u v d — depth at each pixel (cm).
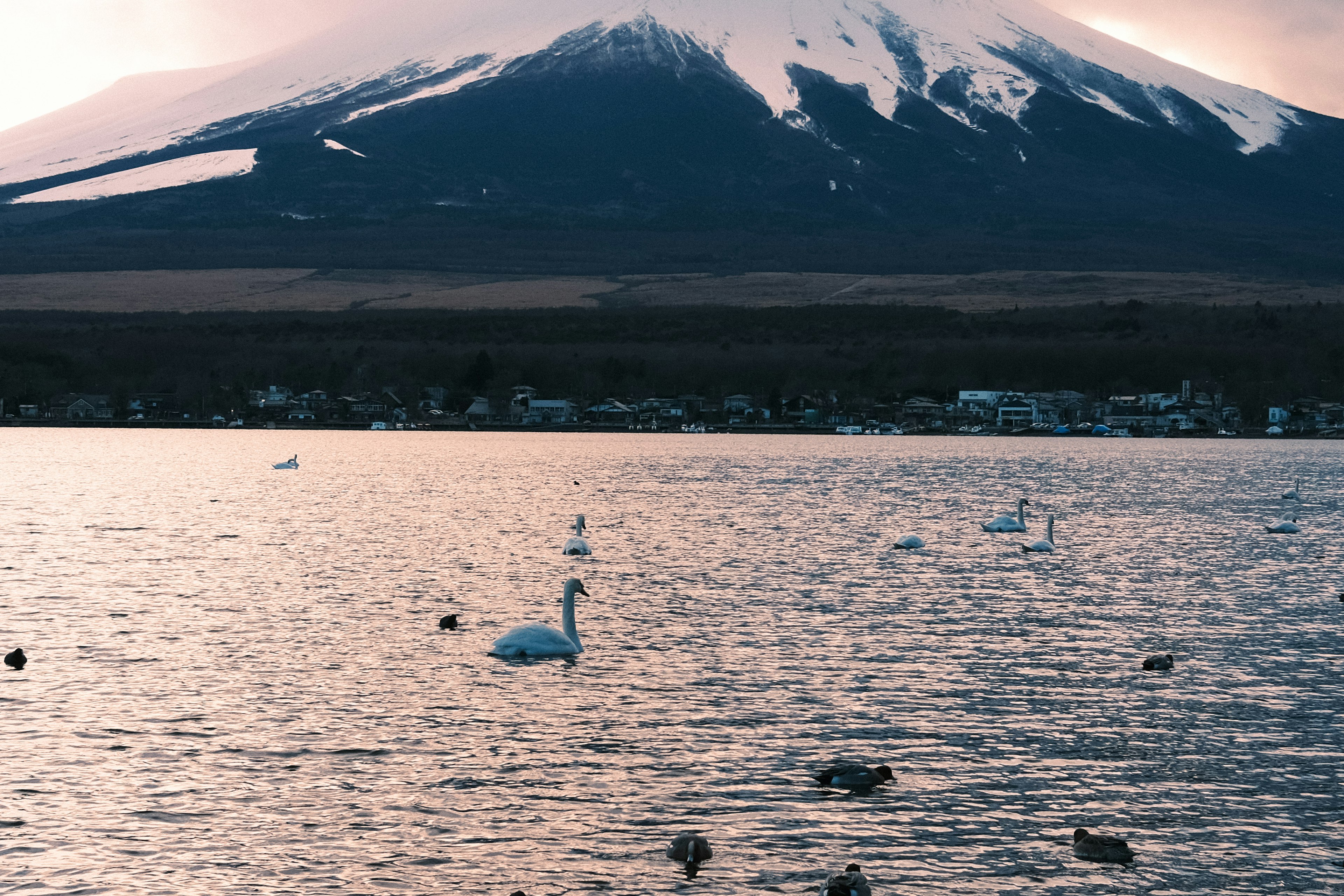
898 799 3772
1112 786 3900
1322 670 5312
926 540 9675
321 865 3284
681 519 11075
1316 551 9225
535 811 3638
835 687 4941
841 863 3344
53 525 10100
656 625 6109
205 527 10125
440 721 4422
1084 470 19425
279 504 12300
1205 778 3978
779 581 7519
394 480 15938
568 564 8169
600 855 3362
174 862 3288
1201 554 9012
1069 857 3403
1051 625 6222
